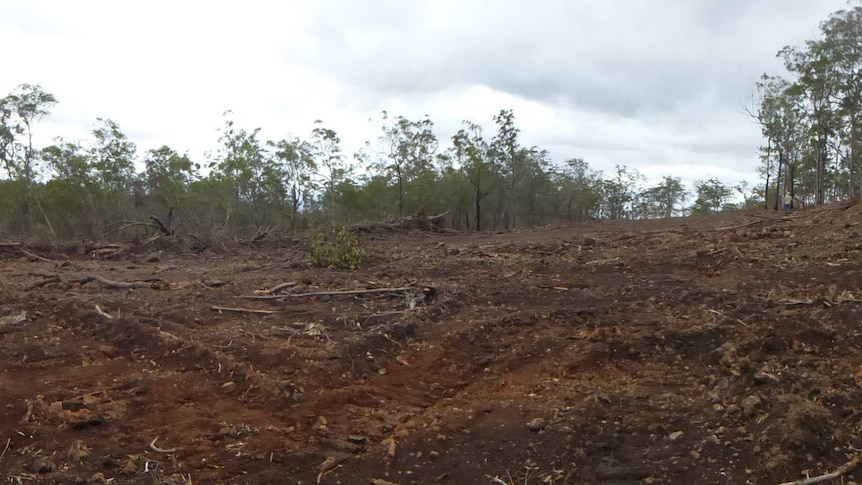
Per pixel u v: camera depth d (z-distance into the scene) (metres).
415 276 9.95
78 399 4.56
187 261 13.75
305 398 4.77
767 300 6.81
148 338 5.79
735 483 3.48
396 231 21.62
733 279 8.30
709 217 21.23
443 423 4.41
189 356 5.42
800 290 7.32
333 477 3.71
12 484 3.46
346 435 4.24
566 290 8.41
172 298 7.83
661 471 3.65
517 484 3.62
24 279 10.12
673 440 3.97
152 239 15.73
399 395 5.06
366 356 5.73
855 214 13.62
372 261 12.13
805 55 31.94
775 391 4.32
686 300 7.21
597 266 10.19
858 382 4.46
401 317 6.96
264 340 6.02
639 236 14.11
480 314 7.24
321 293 8.16
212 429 4.20
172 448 3.93
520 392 4.95
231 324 6.61
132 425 4.23
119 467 3.67
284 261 12.41
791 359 5.03
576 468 3.75
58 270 11.75
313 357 5.56
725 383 4.64
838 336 5.47
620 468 3.71
